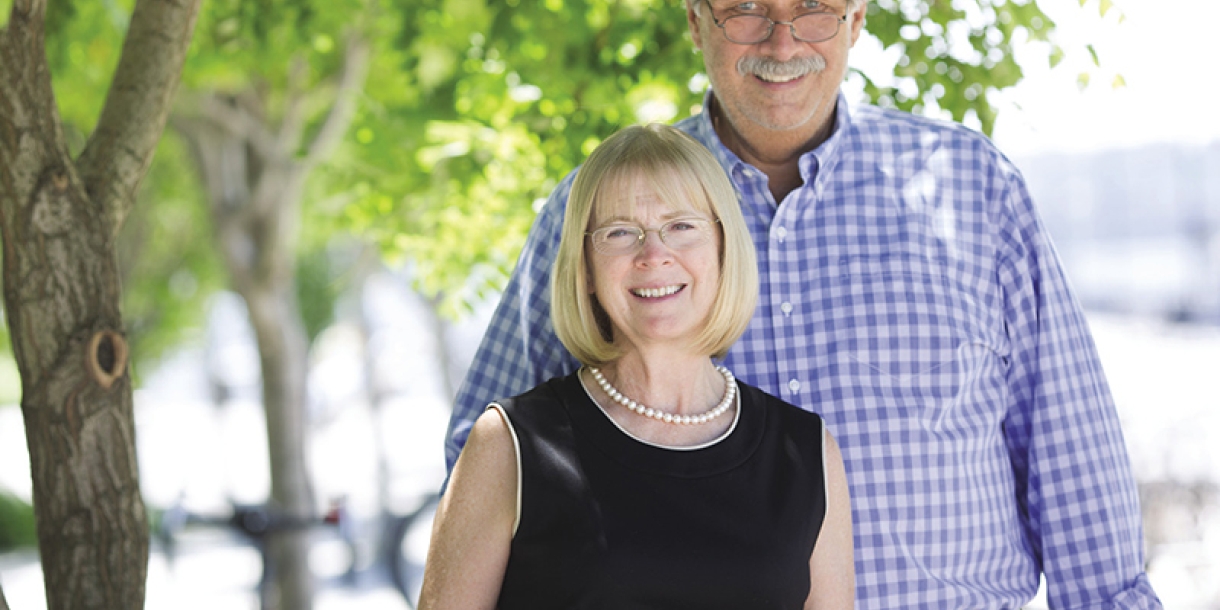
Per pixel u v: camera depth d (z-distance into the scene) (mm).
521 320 2605
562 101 4535
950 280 2535
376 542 11727
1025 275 2564
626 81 4402
